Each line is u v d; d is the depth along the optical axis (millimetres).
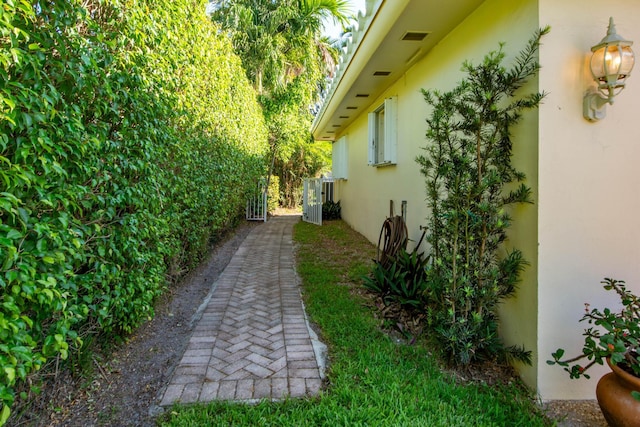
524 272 2533
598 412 2316
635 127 2457
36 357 1547
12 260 1344
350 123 9852
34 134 1504
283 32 12859
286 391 2350
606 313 2135
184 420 2025
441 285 2861
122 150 2408
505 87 2562
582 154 2416
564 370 2418
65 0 1715
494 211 2574
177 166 3666
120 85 2277
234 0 12109
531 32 2447
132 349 2881
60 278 1672
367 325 3336
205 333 3234
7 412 1376
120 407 2195
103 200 2072
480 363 2760
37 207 1612
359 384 2412
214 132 5262
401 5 3160
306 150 17453
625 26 2436
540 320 2412
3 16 1277
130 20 2428
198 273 5262
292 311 3811
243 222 11312
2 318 1312
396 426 1990
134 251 2500
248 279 5043
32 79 1521
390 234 4852
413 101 4852
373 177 7348
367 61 4645
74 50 1775
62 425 1987
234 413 2086
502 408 2234
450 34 3711
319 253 6734
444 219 2975
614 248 2445
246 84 8406
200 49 4379
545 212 2402
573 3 2398
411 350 2904
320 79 14492
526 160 2506
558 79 2396
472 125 2719
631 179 2449
